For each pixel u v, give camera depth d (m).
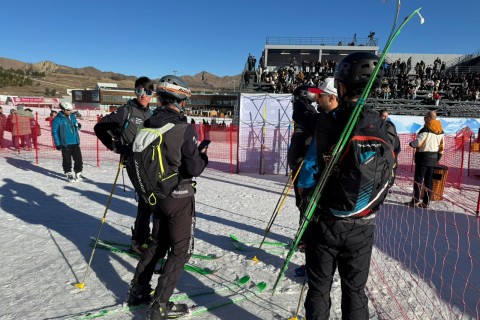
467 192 7.88
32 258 3.56
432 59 35.50
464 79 25.98
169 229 2.49
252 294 3.02
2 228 4.36
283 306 2.87
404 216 5.64
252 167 9.70
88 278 3.19
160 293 2.39
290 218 5.37
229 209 5.76
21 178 7.48
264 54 35.31
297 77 25.02
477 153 13.20
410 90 22.22
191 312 2.70
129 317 2.60
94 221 4.81
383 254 3.98
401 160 12.23
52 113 17.75
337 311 2.82
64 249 3.80
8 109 33.53
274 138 9.45
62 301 2.80
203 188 7.36
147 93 3.27
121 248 3.85
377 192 1.71
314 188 1.90
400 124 14.46
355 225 1.78
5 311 2.63
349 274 1.86
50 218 4.85
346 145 1.69
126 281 3.16
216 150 14.86
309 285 1.95
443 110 20.53
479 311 2.85
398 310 2.85
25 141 13.17
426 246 4.29
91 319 2.57
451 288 3.22
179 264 2.45
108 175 8.27
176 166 2.35
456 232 4.90
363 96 1.67
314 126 1.85
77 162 7.42
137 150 2.33
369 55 1.79
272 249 4.04
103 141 3.29
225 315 2.72
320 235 1.85
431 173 6.18
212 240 4.30
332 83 2.45
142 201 3.49
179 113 2.44
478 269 3.65
